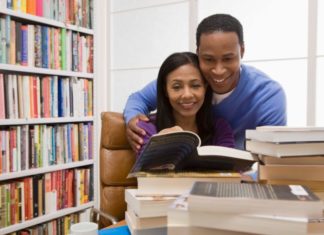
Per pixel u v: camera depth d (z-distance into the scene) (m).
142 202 0.63
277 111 1.30
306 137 0.67
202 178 0.67
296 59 1.88
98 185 2.29
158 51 2.36
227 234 0.51
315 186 0.69
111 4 2.53
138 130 1.18
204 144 1.28
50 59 1.96
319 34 1.78
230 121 1.39
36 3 1.87
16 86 1.77
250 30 2.01
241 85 1.28
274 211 0.48
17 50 1.77
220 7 2.09
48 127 1.97
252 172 0.80
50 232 1.99
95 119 2.29
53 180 2.00
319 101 1.80
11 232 1.77
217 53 1.06
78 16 2.14
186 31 2.23
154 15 2.36
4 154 1.72
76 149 2.15
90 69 2.26
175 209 0.51
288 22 1.89
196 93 1.14
